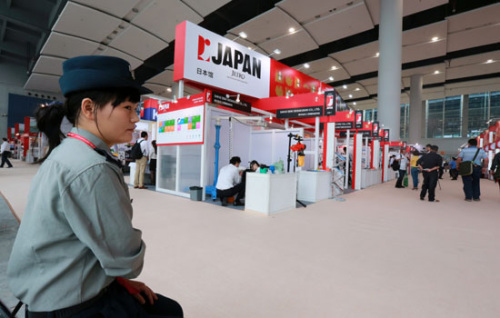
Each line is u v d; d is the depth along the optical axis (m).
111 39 12.75
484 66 16.94
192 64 5.46
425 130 24.31
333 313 1.47
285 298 1.62
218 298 1.60
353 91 22.19
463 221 3.72
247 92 6.73
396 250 2.50
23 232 0.52
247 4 11.58
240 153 6.64
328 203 5.03
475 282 1.88
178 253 2.29
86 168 0.50
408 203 5.18
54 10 11.41
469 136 22.12
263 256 2.27
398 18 11.35
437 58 16.36
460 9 11.65
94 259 0.53
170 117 5.82
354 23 11.77
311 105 5.50
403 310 1.52
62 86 0.59
